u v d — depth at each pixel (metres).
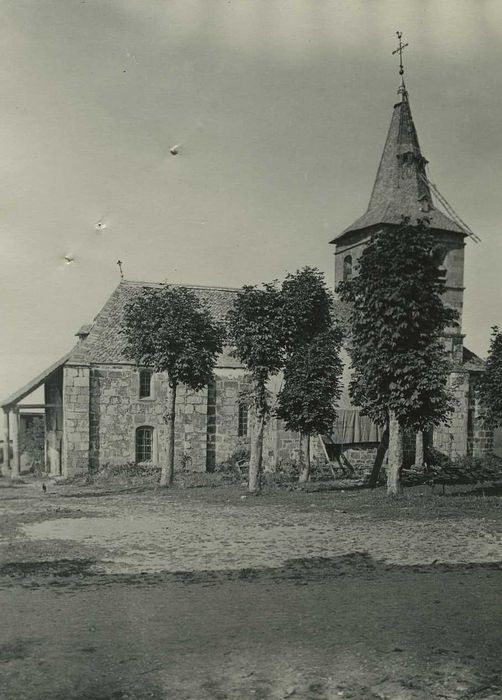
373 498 18.80
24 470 42.16
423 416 19.39
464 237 37.50
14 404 35.38
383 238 18.98
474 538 12.56
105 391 33.75
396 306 18.39
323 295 25.86
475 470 28.91
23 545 12.38
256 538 12.97
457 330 37.25
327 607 8.15
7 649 6.75
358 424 32.81
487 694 5.70
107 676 6.05
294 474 30.69
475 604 8.20
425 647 6.73
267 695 5.68
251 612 7.96
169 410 26.28
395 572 10.02
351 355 20.86
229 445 35.00
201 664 6.32
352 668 6.22
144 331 25.61
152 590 9.09
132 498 21.83
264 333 22.95
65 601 8.55
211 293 39.47
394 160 38.03
